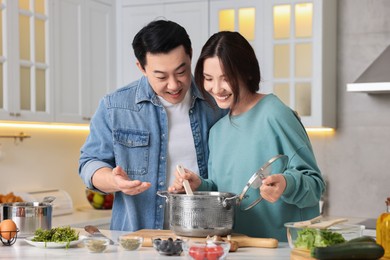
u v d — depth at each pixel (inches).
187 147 95.7
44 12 153.7
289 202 79.4
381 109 172.1
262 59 165.6
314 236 69.9
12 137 161.0
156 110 95.4
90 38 169.3
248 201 86.1
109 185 88.8
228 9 168.6
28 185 165.8
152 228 94.3
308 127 163.0
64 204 163.0
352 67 174.9
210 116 97.0
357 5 174.4
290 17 162.9
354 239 68.0
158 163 95.0
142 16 177.5
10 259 72.6
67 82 160.4
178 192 85.4
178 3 173.6
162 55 85.3
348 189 175.5
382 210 171.8
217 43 81.3
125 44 179.2
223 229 78.7
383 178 171.8
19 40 145.6
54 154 174.6
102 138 96.2
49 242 80.6
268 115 84.3
